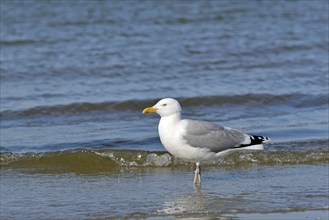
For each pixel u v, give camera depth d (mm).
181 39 26078
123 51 24312
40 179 13078
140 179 13070
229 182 12773
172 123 12516
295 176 13102
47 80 21391
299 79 21547
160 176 13273
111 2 30797
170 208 11219
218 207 11242
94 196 11961
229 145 12602
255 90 20203
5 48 24547
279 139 15539
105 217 10781
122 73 22125
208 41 25922
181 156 12656
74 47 24781
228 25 28312
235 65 23234
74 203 11547
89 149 14734
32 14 28609
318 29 27688
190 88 20516
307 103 19141
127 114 18375
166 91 20219
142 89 20438
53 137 16094
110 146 15289
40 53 23984
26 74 21812
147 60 23344
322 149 14695
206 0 31766
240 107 19000
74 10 29422
